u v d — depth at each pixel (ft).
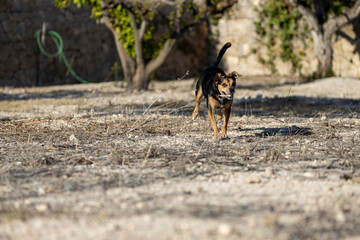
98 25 91.30
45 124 38.45
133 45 73.20
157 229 14.73
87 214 16.39
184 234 14.25
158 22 97.14
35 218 16.06
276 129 36.88
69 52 86.33
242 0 105.60
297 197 18.34
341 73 97.09
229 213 16.24
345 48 97.30
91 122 39.63
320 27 89.15
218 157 26.66
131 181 21.27
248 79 95.86
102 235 14.29
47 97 63.72
